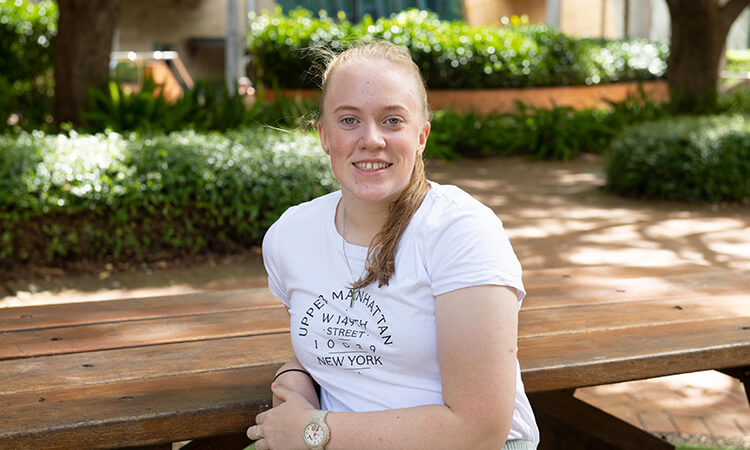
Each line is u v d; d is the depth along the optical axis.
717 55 12.44
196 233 6.23
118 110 8.62
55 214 5.81
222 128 9.32
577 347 2.25
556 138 12.09
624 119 12.61
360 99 1.69
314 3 25.73
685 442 3.42
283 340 2.34
